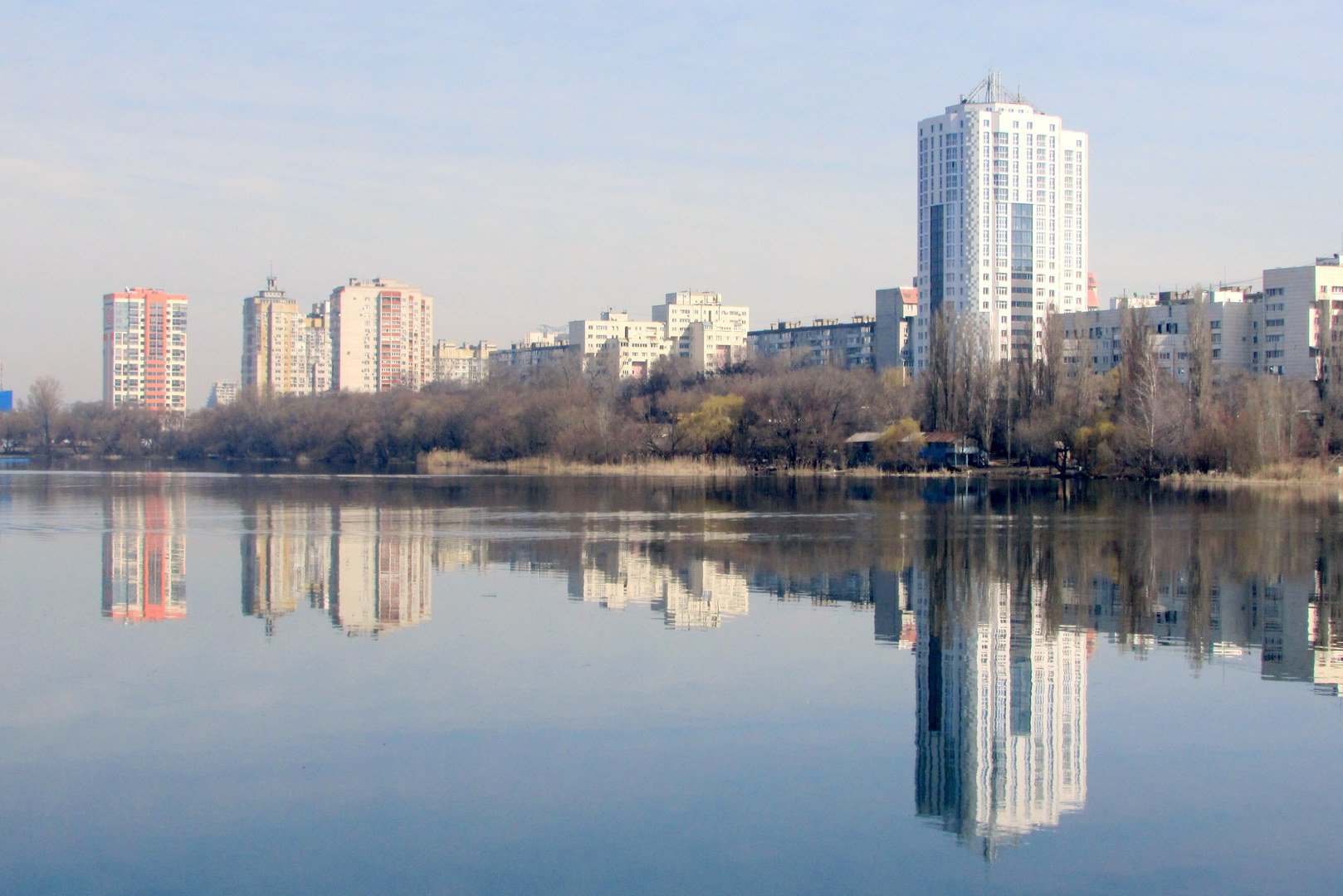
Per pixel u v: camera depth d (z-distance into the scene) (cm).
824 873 2436
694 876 2416
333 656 4122
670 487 13612
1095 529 8319
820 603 5219
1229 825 2673
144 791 2820
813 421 16475
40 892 2342
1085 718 3431
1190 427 13712
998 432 16112
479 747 3134
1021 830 2625
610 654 4175
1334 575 6050
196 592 5500
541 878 2409
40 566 6375
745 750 3125
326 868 2444
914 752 3117
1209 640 4431
